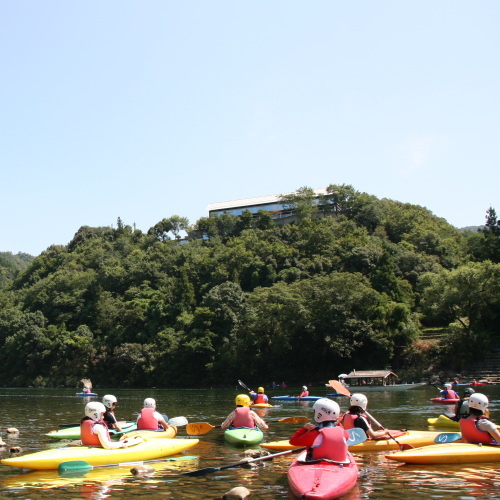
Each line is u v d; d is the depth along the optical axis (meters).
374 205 114.38
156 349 75.12
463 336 56.56
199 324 72.81
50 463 11.90
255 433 15.79
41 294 104.62
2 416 27.20
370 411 25.23
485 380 51.25
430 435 14.82
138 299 89.69
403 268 86.38
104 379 77.62
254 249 97.19
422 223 111.44
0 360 88.38
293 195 122.88
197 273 96.00
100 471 11.79
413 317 65.69
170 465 12.49
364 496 9.23
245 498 9.00
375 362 60.44
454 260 89.69
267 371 65.38
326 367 63.19
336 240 97.50
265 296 65.94
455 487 9.82
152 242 133.00
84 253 135.00
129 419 23.97
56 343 84.25
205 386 68.94
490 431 12.43
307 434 10.94
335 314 60.97
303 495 8.83
